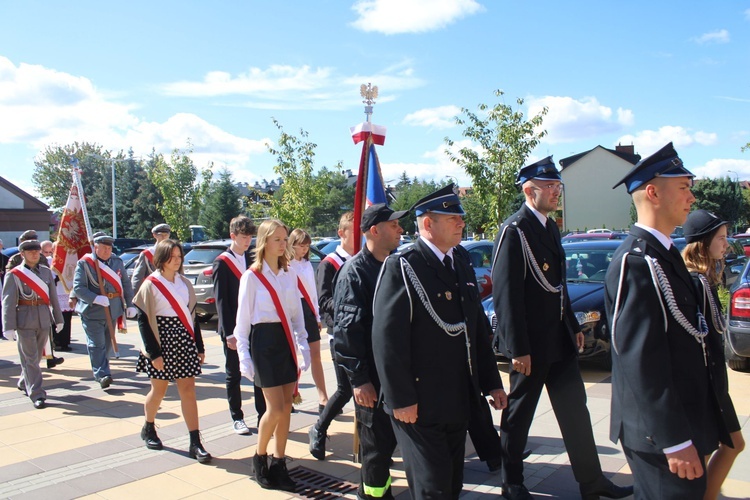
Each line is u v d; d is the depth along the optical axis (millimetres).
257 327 4266
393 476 4434
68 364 8812
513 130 17109
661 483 2539
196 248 12055
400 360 2994
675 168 2637
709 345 2723
